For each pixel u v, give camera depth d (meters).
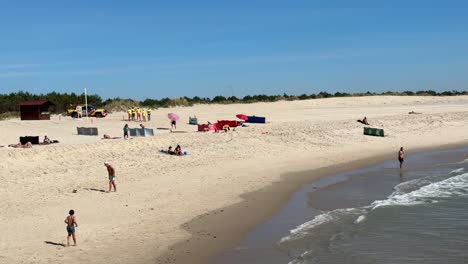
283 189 28.55
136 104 81.19
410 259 16.83
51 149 35.16
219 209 23.36
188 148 40.53
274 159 39.59
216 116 67.75
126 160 35.41
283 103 93.75
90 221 20.80
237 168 35.00
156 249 17.38
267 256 16.94
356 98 106.25
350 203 25.22
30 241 18.00
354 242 18.59
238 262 16.31
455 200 25.66
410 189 28.84
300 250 17.64
